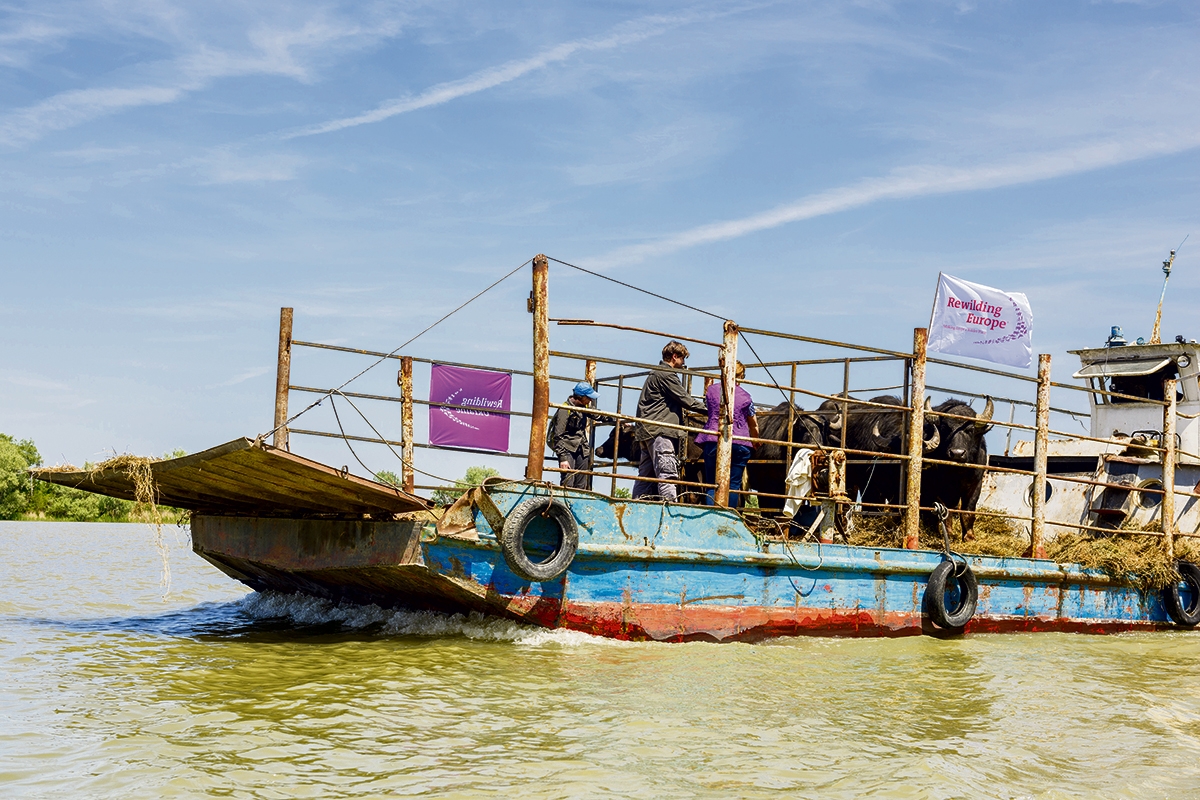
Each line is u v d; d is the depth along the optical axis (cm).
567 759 607
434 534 918
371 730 651
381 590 1057
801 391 1149
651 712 724
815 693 825
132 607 1303
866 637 1128
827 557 1102
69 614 1215
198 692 745
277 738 628
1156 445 1572
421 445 1128
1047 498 1569
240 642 964
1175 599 1440
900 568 1151
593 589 967
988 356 1288
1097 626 1368
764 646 1030
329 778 560
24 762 574
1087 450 1588
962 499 1378
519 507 915
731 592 1038
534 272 985
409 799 531
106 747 604
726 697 786
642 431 1112
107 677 796
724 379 1081
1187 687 973
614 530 976
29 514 7456
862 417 1399
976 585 1198
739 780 585
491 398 1173
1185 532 1565
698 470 1295
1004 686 910
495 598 932
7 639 988
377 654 897
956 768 632
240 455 834
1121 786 628
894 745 680
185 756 589
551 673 834
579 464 1167
